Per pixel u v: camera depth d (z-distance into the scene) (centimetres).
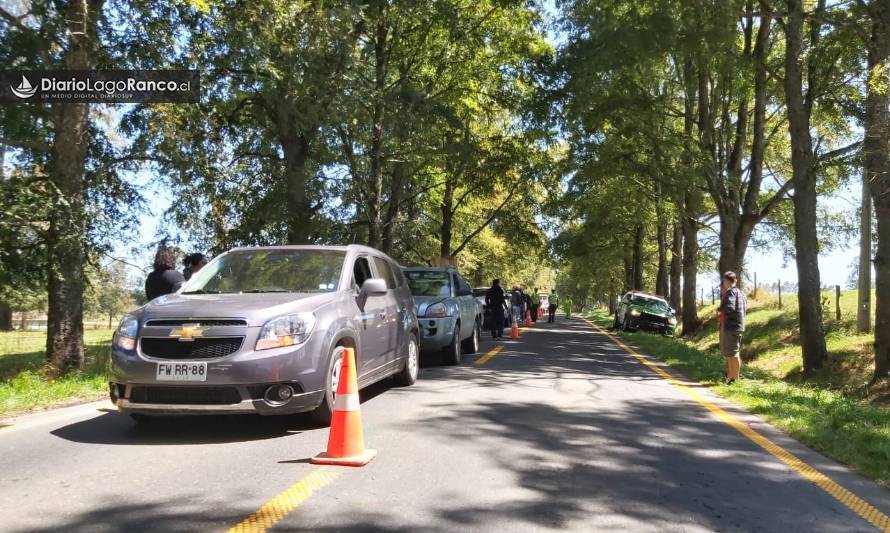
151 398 585
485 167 2800
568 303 5572
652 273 6638
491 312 2144
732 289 1097
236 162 1719
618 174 2320
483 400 836
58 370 1027
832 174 2083
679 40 1407
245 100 1711
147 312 615
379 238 2195
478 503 442
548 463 545
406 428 662
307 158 1800
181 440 601
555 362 1356
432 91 2473
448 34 2278
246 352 581
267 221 1634
